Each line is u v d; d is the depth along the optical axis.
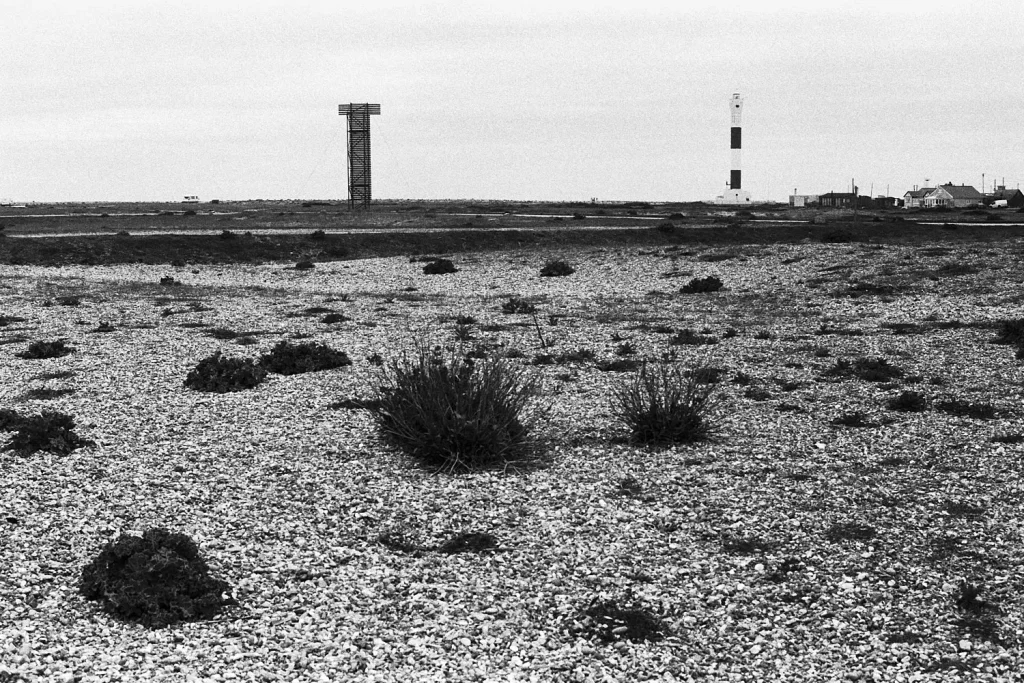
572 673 10.04
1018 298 41.38
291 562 12.89
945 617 11.23
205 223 116.25
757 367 26.92
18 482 16.03
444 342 32.47
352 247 83.69
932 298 43.16
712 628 11.09
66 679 9.62
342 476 16.56
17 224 110.31
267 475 16.59
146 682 9.59
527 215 135.12
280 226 109.94
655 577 12.48
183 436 19.11
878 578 12.32
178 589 11.41
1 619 11.09
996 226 93.00
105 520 14.34
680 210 154.75
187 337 33.91
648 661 10.32
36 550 13.16
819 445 18.27
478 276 63.53
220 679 9.70
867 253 59.41
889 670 10.07
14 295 50.91
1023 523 14.02
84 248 78.06
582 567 12.80
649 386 19.50
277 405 21.84
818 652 10.50
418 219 124.94
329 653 10.37
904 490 15.62
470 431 17.14
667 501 15.31
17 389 24.09
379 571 12.64
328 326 37.75
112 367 27.17
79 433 19.31
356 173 173.38
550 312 43.19
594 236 87.56
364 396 22.70
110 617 11.22
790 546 13.41
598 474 16.72
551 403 22.02
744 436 19.09
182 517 14.52
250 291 55.53
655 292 52.16
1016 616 11.21
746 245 76.94
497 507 15.12
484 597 11.88
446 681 9.81
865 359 27.06
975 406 21.09
